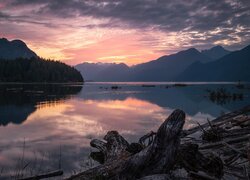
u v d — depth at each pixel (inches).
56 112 1336.1
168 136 334.0
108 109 1464.1
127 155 414.3
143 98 2285.9
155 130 844.6
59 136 770.8
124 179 348.2
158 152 334.6
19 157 561.6
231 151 469.7
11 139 732.0
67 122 1021.2
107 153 526.6
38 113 1295.5
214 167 363.6
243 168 380.2
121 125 944.9
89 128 895.1
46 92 2984.7
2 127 919.0
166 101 1990.7
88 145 665.6
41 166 501.7
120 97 2401.6
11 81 6323.8
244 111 823.1
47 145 665.6
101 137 754.8
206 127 736.3
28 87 4101.9
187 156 368.8
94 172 385.1
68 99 2133.4
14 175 451.2
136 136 755.4
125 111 1370.6
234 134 592.7
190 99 2199.8
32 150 618.2
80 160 541.6
